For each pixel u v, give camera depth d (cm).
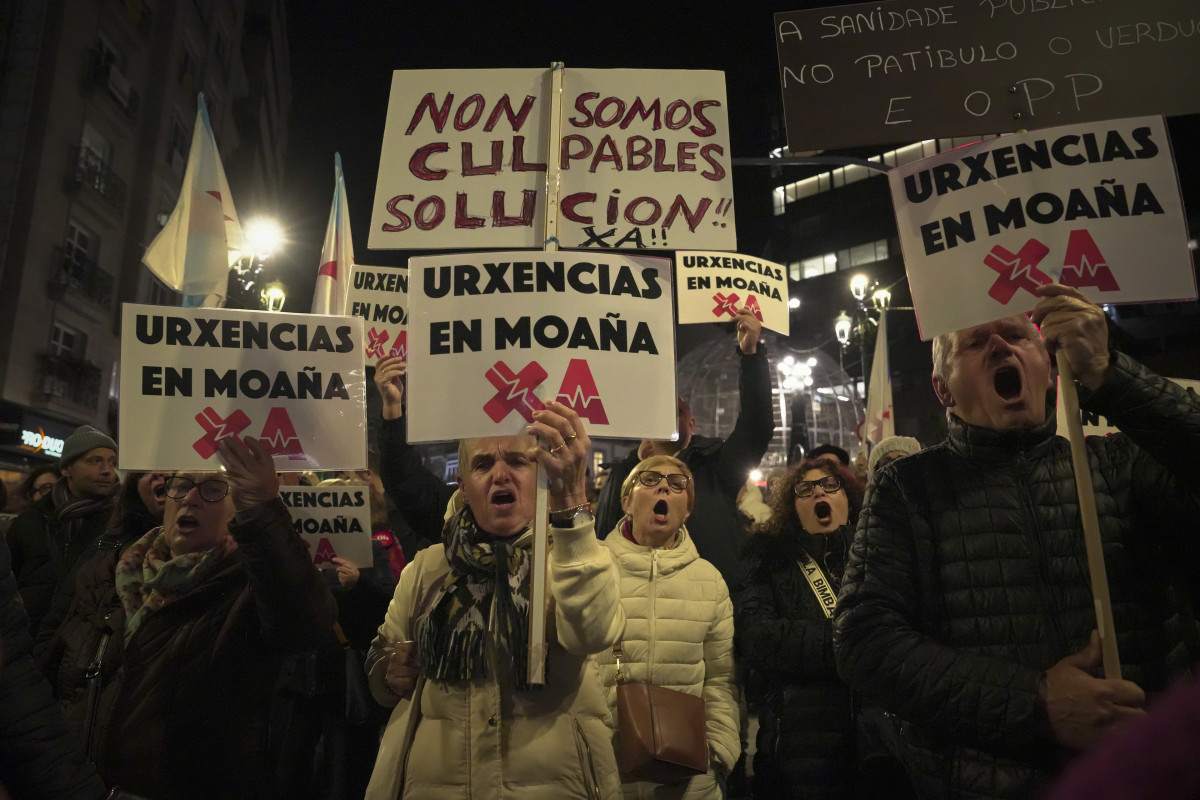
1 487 575
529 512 250
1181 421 186
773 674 329
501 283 258
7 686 181
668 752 257
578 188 291
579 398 248
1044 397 219
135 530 320
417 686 238
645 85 301
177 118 2259
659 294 263
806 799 308
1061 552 203
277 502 248
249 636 259
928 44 278
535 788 219
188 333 285
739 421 438
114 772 244
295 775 379
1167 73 265
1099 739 172
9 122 1662
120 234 1997
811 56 283
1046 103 268
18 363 1639
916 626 217
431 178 291
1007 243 233
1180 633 198
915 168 249
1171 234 227
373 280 481
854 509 366
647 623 296
